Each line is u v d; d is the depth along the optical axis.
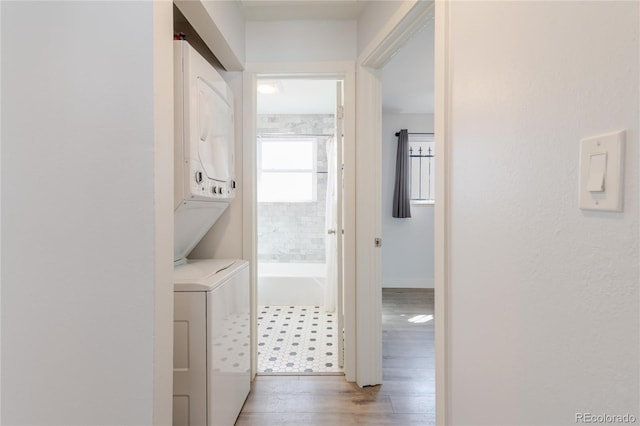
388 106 4.09
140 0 0.97
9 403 1.01
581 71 0.59
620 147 0.52
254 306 2.15
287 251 4.54
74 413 1.00
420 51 2.63
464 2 1.00
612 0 0.54
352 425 1.70
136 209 0.98
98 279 0.98
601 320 0.56
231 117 1.99
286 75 2.16
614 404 0.54
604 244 0.56
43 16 0.98
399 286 4.41
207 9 1.45
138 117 0.97
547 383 0.68
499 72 0.84
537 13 0.70
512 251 0.79
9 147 0.99
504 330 0.82
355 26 2.10
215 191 1.68
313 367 2.30
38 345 1.00
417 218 4.40
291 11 2.01
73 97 0.98
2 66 0.99
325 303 3.45
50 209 0.99
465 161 1.00
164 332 1.03
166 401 1.04
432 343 2.70
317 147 4.53
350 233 2.09
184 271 1.64
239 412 1.79
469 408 0.99
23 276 1.00
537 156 0.71
